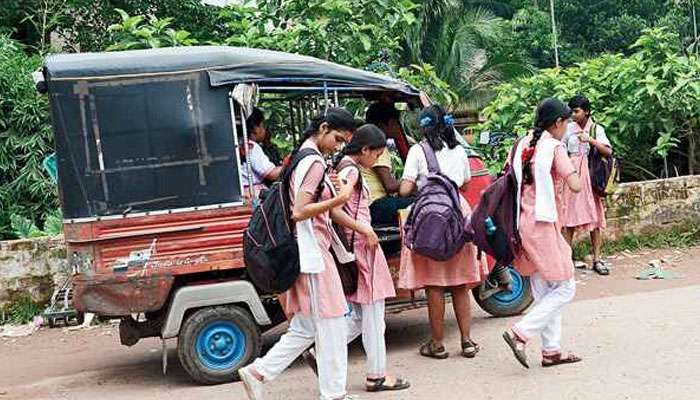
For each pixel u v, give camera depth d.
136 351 7.46
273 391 5.71
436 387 5.52
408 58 24.41
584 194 8.59
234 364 6.05
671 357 5.70
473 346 6.19
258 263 4.96
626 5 33.19
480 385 5.48
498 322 7.17
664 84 10.30
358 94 7.16
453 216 5.82
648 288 8.09
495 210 5.65
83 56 5.98
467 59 25.58
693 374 5.30
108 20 14.61
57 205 10.47
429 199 5.87
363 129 5.51
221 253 6.03
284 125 7.75
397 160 7.45
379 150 5.54
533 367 5.79
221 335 6.03
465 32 25.52
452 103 10.62
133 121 5.93
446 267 6.05
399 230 6.53
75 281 5.87
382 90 6.71
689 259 9.32
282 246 4.93
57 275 8.68
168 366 6.82
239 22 10.18
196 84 6.02
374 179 6.70
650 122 10.59
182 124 5.99
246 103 6.06
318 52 9.70
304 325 5.12
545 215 5.53
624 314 7.02
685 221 10.05
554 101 5.65
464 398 5.24
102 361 7.16
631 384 5.21
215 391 5.87
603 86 10.96
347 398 5.38
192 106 6.01
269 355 5.15
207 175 6.03
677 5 27.61
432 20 25.30
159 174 5.95
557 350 5.75
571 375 5.51
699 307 7.03
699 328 6.37
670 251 9.73
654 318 6.79
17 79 10.50
